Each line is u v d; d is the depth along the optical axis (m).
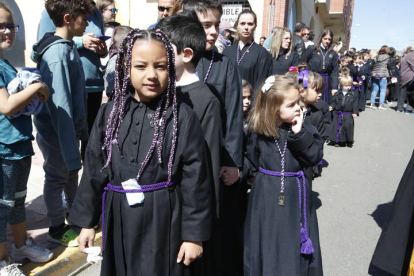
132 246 1.67
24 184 2.51
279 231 2.37
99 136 1.74
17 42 13.18
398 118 10.67
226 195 2.54
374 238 3.60
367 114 11.33
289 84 2.31
